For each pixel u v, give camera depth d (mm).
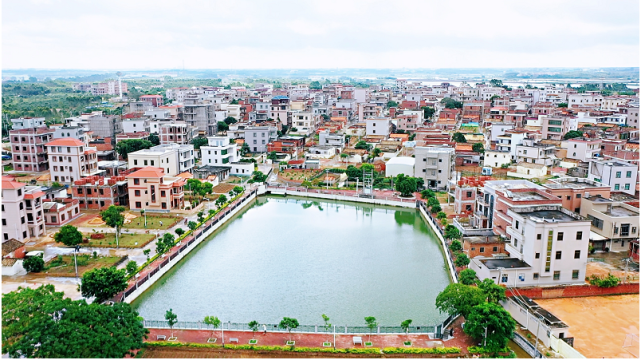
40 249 89438
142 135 185375
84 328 50344
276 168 167375
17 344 48000
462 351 57562
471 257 82375
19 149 154500
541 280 72625
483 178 115062
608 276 72312
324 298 74625
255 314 69312
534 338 60688
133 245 91375
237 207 122875
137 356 55250
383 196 132625
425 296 75250
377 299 74125
